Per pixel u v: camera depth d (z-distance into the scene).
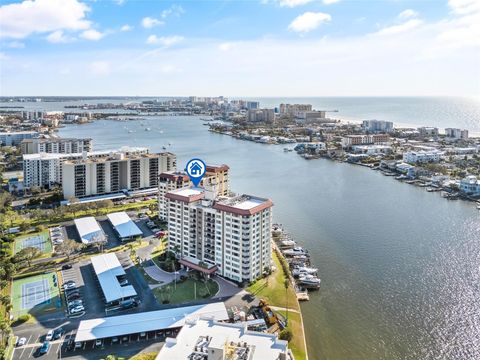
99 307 167.00
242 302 171.88
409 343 153.88
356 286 195.75
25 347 140.50
